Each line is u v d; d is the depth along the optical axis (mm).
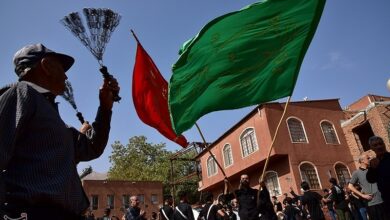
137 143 51812
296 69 4137
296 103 27562
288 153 25219
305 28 4043
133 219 10211
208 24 3826
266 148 25766
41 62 2086
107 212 13492
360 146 26844
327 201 13867
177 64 3947
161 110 5707
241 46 4082
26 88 1795
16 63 2086
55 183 1666
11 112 1662
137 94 5621
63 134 1855
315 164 25641
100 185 41000
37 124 1754
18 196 1565
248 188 7223
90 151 2322
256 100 4246
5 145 1572
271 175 26812
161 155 51781
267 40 4078
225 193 7516
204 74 4125
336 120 28359
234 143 29812
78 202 1775
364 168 6863
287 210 14008
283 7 3926
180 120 4113
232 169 29797
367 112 25875
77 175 1862
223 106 4281
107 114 2389
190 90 4117
